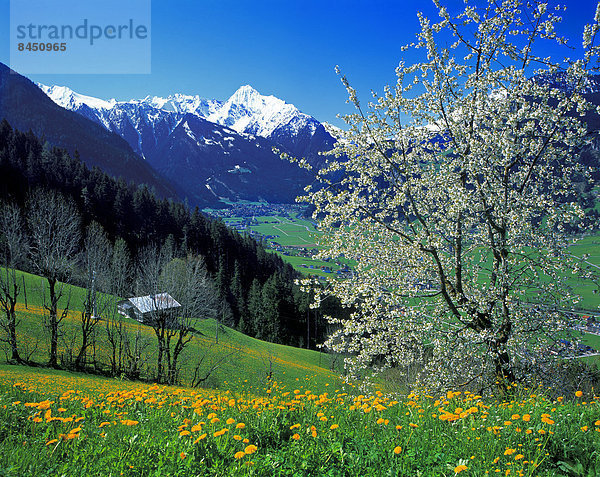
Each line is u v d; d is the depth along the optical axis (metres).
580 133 10.34
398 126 11.80
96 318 41.53
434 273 11.73
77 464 4.16
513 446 4.32
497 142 10.46
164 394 8.26
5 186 100.69
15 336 36.78
